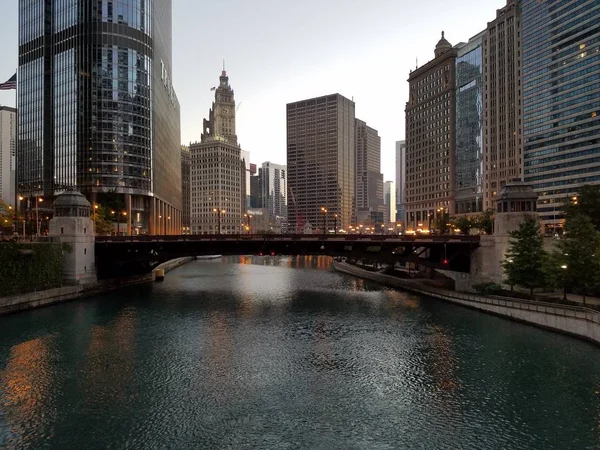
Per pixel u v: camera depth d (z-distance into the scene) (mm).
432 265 82000
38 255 75375
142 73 170750
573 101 160750
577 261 57812
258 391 38719
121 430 31781
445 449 29297
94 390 38750
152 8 176750
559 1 164875
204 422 32969
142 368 44281
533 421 32969
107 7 163875
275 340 54719
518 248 66875
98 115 162125
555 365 43906
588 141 155125
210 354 49062
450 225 161500
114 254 96062
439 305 77188
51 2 176625
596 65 152000
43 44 177625
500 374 42031
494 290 72875
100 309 72438
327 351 50062
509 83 191250
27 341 53062
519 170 185625
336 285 108438
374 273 122875
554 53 168250
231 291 96312
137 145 168125
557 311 55906
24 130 185375
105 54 163125
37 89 180375
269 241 87625
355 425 32562
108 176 162125
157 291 95250
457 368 43875
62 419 33406
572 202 102062
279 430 31828
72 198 85375
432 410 34938
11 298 67375
